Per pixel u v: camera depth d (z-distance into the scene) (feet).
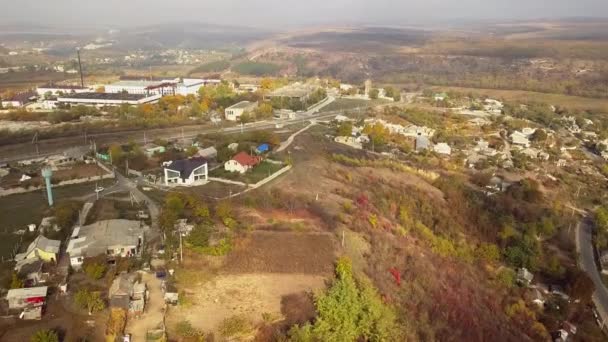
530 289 263.49
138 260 207.51
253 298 187.11
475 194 378.12
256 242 226.58
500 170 458.91
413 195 347.15
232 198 289.94
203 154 387.96
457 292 238.27
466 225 327.88
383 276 223.10
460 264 273.33
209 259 210.18
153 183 322.55
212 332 164.55
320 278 204.64
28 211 267.39
